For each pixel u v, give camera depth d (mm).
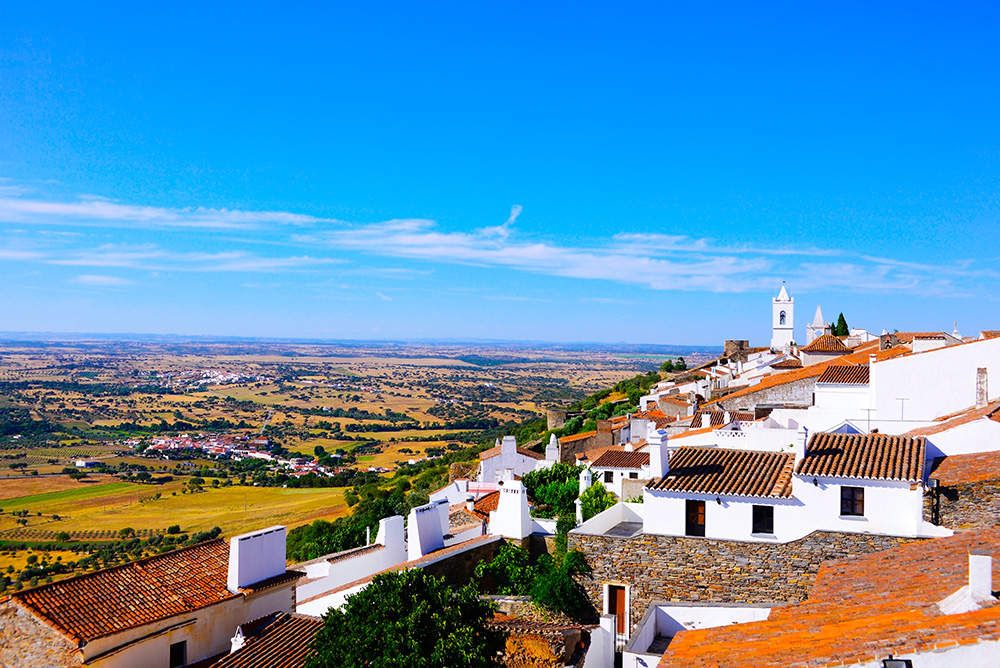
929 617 15148
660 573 30891
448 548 35906
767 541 29438
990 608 14242
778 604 28781
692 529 31016
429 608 21984
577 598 31953
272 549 30250
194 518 120875
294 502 132875
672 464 34188
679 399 90625
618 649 30094
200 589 28203
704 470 33156
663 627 28578
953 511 27594
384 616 21984
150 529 113188
